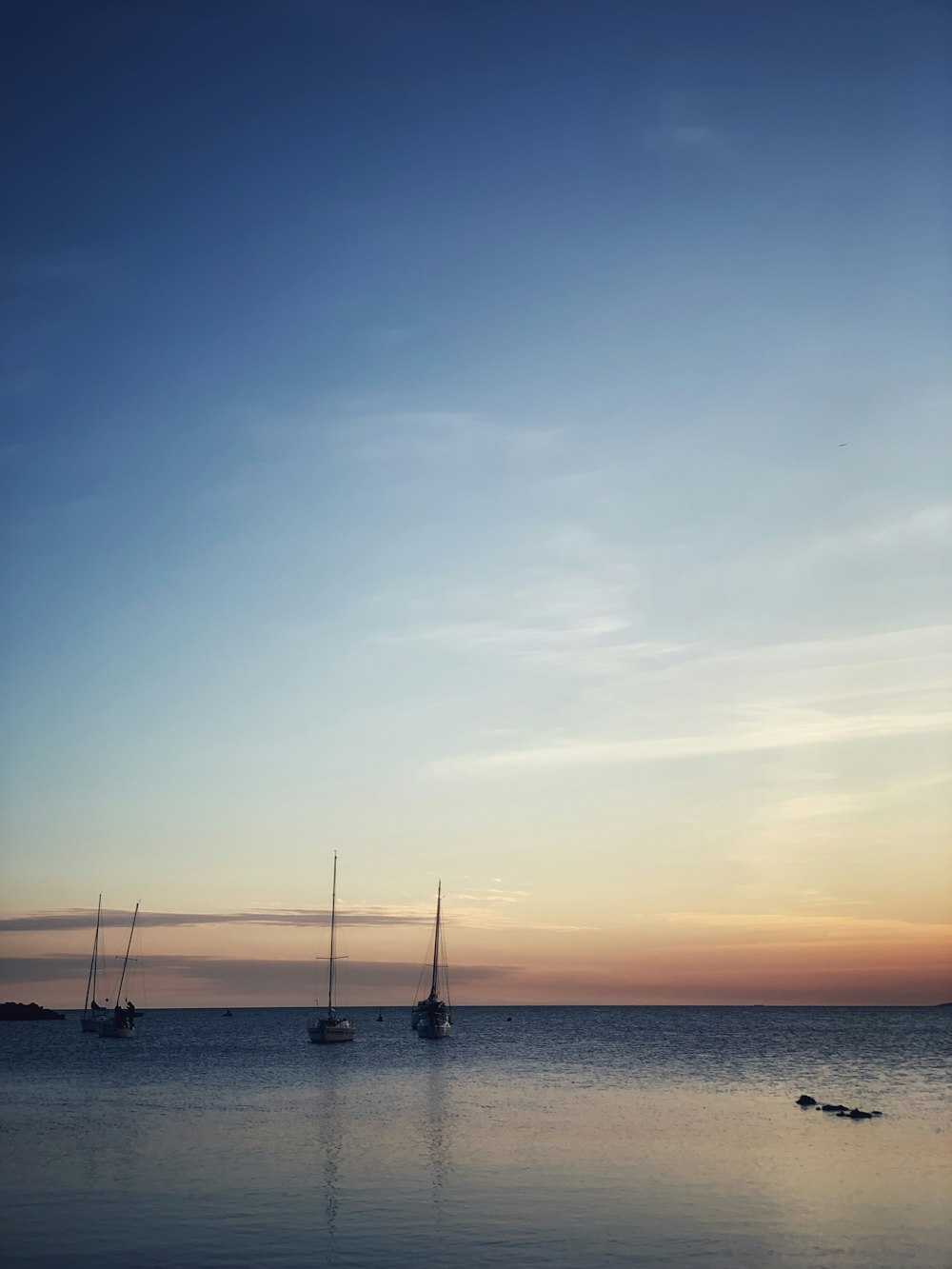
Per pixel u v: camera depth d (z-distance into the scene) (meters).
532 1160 52.31
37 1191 45.34
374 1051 151.88
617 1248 36.62
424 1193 44.81
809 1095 85.69
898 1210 42.03
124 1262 35.06
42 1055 142.00
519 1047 165.25
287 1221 40.12
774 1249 36.59
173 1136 61.16
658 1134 61.78
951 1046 172.88
